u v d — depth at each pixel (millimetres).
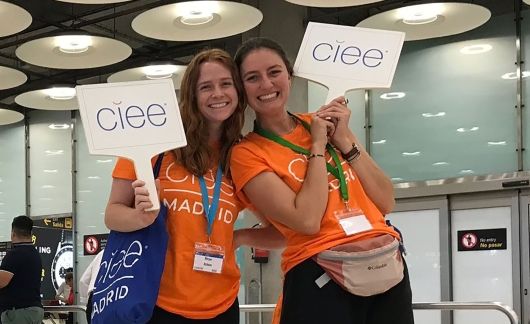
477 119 7426
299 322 2098
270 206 2119
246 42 2346
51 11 9102
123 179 2154
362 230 2109
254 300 8414
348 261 2041
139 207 2020
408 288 2199
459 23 6457
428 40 7848
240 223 8156
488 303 2820
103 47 6836
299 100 8250
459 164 7480
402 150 7895
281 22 8453
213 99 2201
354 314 2121
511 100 7227
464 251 7230
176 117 2154
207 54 2256
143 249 2031
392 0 7867
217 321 2146
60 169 11805
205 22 6215
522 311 6773
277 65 2260
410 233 7637
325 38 2459
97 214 11328
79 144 11633
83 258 11344
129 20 9570
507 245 6945
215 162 2252
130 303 1961
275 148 2221
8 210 12250
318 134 2195
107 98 2148
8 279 5836
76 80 11086
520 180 6840
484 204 7141
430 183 7516
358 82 2395
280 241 2494
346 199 2178
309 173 2127
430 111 7754
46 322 10578
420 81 7863
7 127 12336
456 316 7141
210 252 2121
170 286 2088
